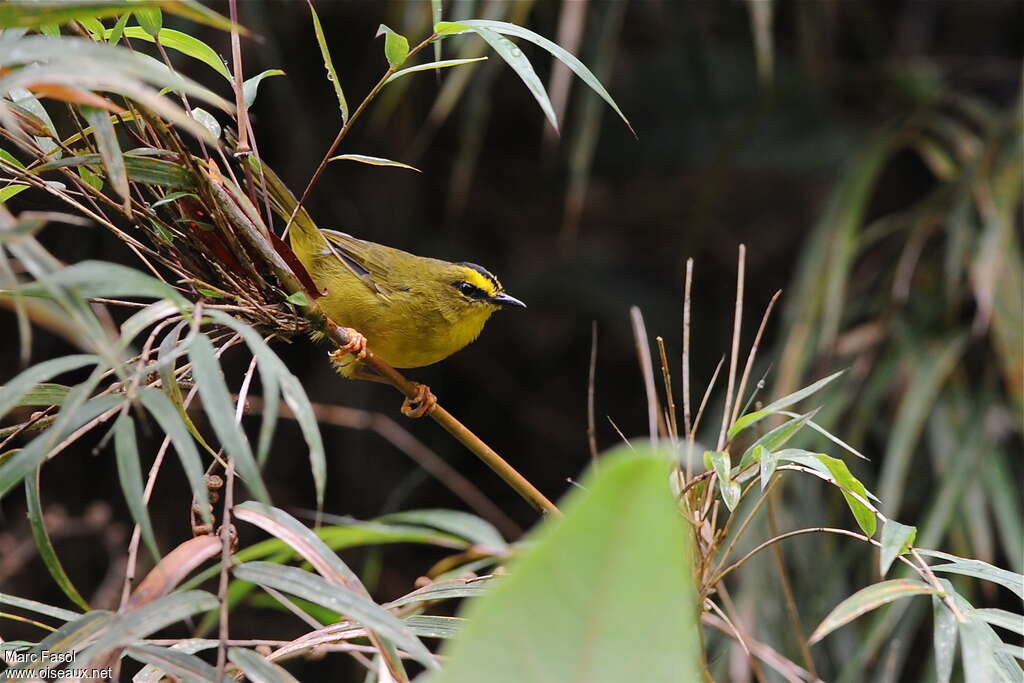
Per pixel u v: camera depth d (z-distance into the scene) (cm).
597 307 1709
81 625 409
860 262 1549
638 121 1730
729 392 543
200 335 379
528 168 1767
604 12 1177
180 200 487
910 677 1199
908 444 999
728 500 469
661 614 292
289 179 1503
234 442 356
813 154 1639
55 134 490
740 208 1767
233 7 515
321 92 1513
